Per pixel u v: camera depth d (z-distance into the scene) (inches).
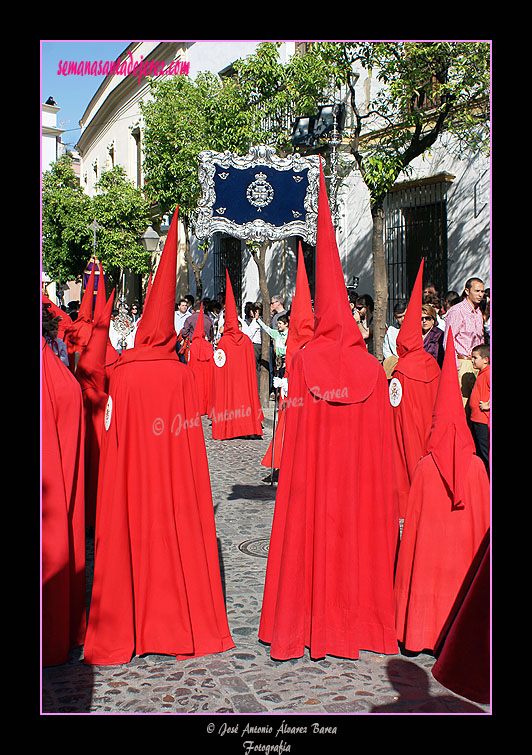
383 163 401.1
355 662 157.5
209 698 141.5
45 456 153.6
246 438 446.3
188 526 161.6
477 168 469.1
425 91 396.8
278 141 528.1
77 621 164.6
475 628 134.8
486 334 319.6
